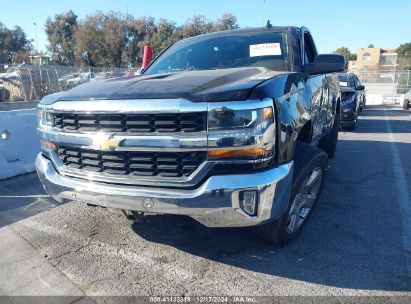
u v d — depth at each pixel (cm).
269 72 291
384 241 302
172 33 3756
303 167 273
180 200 218
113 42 3903
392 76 2861
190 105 209
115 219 352
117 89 241
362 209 373
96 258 282
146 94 222
